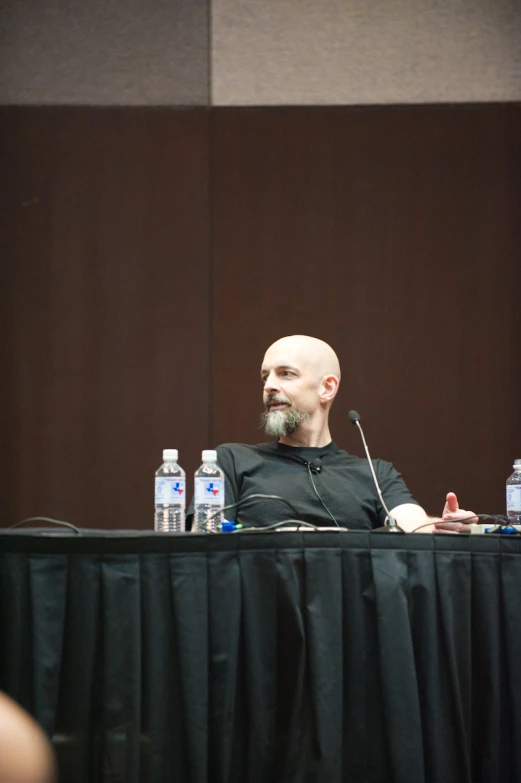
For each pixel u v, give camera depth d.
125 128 10.77
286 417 6.86
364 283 10.57
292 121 10.75
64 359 10.57
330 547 4.41
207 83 10.77
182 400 10.54
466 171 10.59
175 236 10.69
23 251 10.62
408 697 4.29
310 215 10.67
